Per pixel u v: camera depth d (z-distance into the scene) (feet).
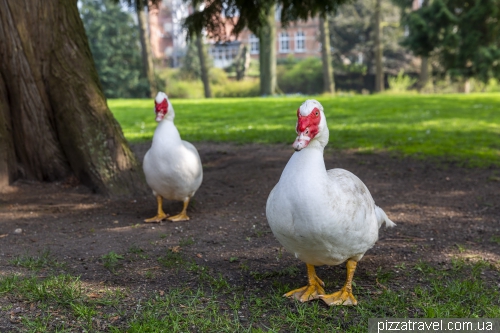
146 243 7.46
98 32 48.85
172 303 5.74
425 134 16.06
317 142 5.34
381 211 6.13
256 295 5.96
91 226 8.20
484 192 9.99
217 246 7.38
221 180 11.03
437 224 8.27
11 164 9.78
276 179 11.01
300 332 5.26
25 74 9.57
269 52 46.44
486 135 15.74
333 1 12.63
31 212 8.82
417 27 39.17
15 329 5.22
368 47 56.80
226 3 12.51
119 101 34.58
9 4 9.25
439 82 48.65
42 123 9.84
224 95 54.54
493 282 6.26
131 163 9.86
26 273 6.37
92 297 5.82
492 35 37.01
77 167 9.86
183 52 66.33
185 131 17.94
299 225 5.28
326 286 6.18
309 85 56.18
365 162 12.39
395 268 6.67
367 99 30.71
